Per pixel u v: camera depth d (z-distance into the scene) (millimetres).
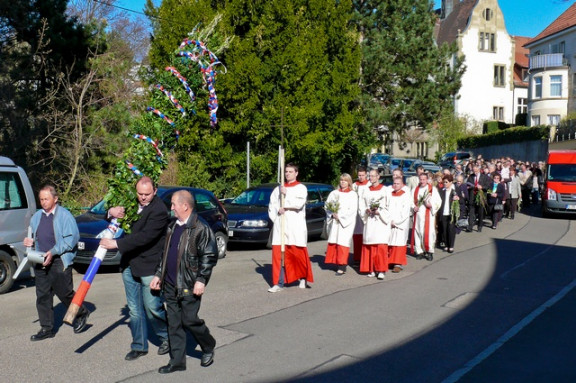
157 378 5422
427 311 8008
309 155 22406
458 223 17359
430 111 29797
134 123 6543
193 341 6727
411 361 5961
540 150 37156
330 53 23812
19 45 18891
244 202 15445
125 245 5672
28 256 6473
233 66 19719
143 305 6043
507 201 22438
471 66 56750
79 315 6848
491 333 6992
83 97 19562
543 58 46125
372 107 28281
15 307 8430
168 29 19406
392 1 29125
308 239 16359
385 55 28312
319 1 22594
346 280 10258
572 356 6172
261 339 6645
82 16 30391
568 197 22344
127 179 6070
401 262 11055
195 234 5480
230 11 19922
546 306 8336
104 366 5754
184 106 6699
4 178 9781
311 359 5980
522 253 13617
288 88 20578
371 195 10445
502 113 57812
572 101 44594
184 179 19062
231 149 20547
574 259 12688
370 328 7141
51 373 5543
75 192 18375
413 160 38625
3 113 17703
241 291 9227
